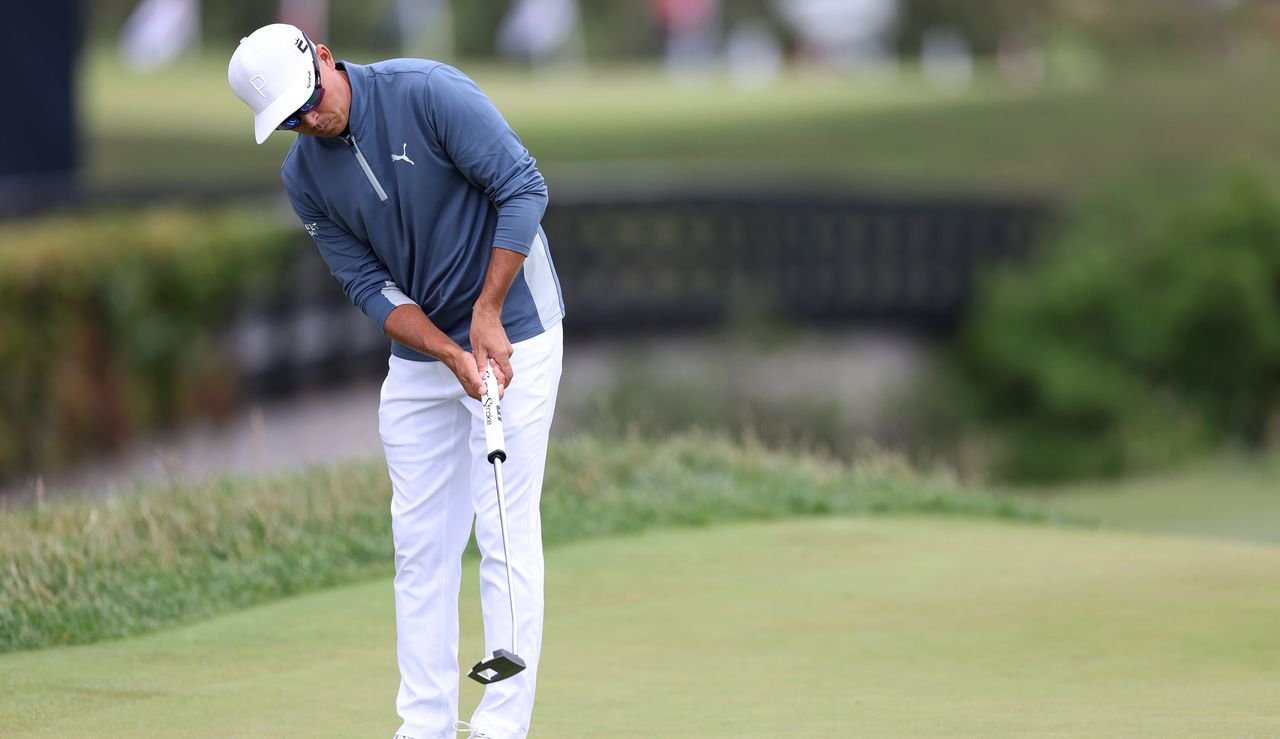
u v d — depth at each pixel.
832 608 20.62
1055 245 96.81
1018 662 17.80
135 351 49.72
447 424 14.73
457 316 14.56
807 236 87.50
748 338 75.94
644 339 78.19
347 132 14.05
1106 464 79.69
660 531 25.77
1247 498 50.91
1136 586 21.50
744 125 171.00
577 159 148.12
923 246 93.69
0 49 76.75
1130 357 86.06
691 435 32.81
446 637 14.92
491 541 14.40
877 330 91.19
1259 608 20.09
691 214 81.69
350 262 14.80
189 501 24.69
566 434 31.94
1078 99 178.62
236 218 56.38
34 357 45.56
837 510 27.73
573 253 76.69
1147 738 14.51
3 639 18.97
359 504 25.39
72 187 78.06
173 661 18.31
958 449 80.25
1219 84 184.88
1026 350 87.19
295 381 58.28
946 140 162.00
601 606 20.86
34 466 45.41
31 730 15.57
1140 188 101.62
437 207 14.20
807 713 15.87
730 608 20.66
